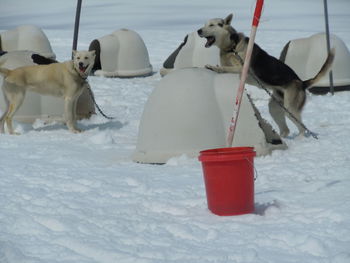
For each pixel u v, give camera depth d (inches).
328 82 880.9
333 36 919.0
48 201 331.9
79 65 600.4
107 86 925.2
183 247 253.0
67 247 258.2
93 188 363.6
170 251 247.3
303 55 911.0
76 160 459.8
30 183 378.9
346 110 733.3
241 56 558.3
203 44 962.7
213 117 449.4
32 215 304.3
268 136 483.2
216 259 236.7
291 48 920.3
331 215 281.7
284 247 247.6
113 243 260.2
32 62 667.4
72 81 605.3
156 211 311.7
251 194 299.3
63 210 311.7
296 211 298.5
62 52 1288.1
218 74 476.7
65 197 342.0
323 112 721.0
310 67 900.6
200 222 286.7
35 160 461.7
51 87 603.5
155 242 260.5
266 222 282.8
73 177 393.7
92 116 686.5
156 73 1087.6
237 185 293.9
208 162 295.1
